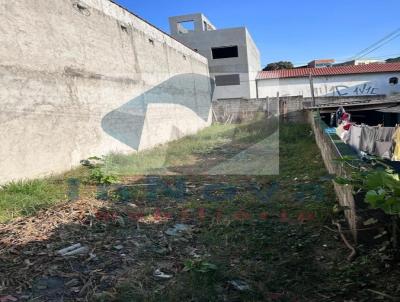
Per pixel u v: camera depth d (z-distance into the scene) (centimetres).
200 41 2038
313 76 2122
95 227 354
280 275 255
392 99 1235
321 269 260
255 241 319
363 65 2206
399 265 244
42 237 323
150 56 1115
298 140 1005
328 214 374
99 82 805
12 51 552
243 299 224
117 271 262
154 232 347
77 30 734
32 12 602
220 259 284
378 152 738
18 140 554
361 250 276
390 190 222
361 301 212
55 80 652
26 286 239
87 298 223
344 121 952
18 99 558
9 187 488
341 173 372
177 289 233
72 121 696
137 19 1040
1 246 301
